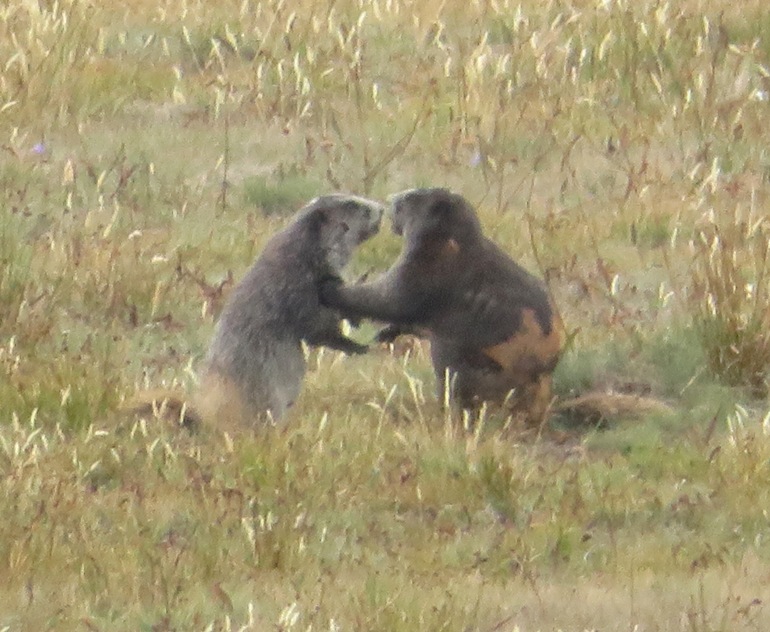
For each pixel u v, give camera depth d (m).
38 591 11.98
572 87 22.78
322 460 13.95
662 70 22.86
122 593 11.97
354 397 15.53
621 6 24.42
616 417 15.21
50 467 13.64
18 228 18.59
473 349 14.84
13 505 12.91
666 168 20.94
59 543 12.52
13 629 11.48
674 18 24.14
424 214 14.84
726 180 20.62
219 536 12.82
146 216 19.28
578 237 18.86
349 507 13.46
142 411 14.55
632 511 13.63
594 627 11.78
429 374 15.96
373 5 25.05
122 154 20.30
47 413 14.69
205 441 14.35
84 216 19.17
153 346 16.45
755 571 12.69
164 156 20.69
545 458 14.62
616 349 16.45
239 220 19.27
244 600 11.91
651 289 17.80
